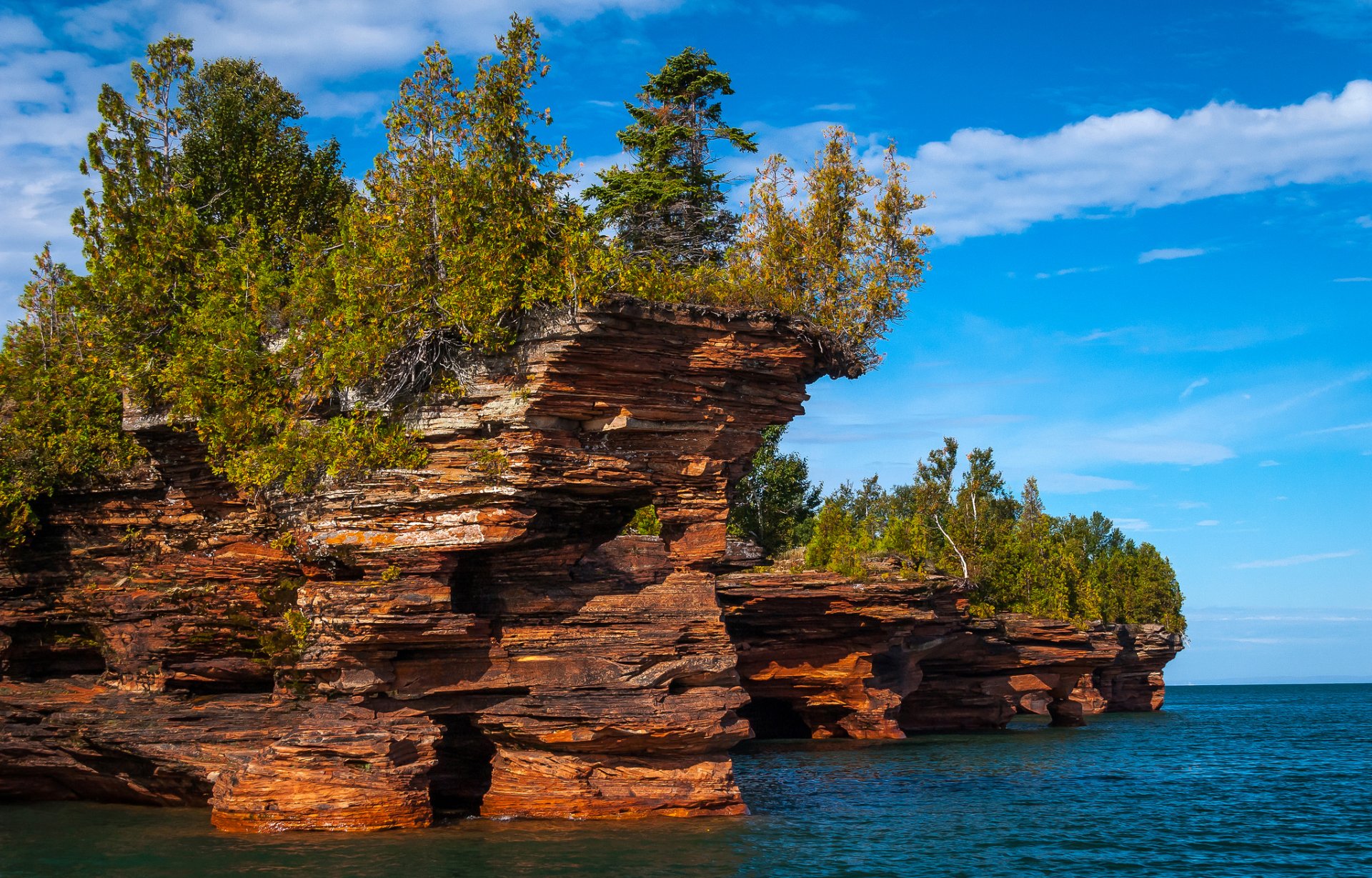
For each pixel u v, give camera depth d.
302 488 30.31
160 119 39.44
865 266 37.59
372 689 29.08
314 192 50.41
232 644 33.53
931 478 104.56
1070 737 71.81
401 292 29.80
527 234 29.16
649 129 60.91
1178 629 122.25
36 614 36.03
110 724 31.86
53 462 35.53
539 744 29.47
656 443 30.48
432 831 27.67
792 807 35.50
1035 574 93.94
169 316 35.66
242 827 27.70
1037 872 26.64
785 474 84.56
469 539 28.53
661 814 29.83
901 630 60.47
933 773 46.94
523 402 28.45
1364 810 39.59
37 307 39.59
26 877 23.27
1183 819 36.53
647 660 29.88
